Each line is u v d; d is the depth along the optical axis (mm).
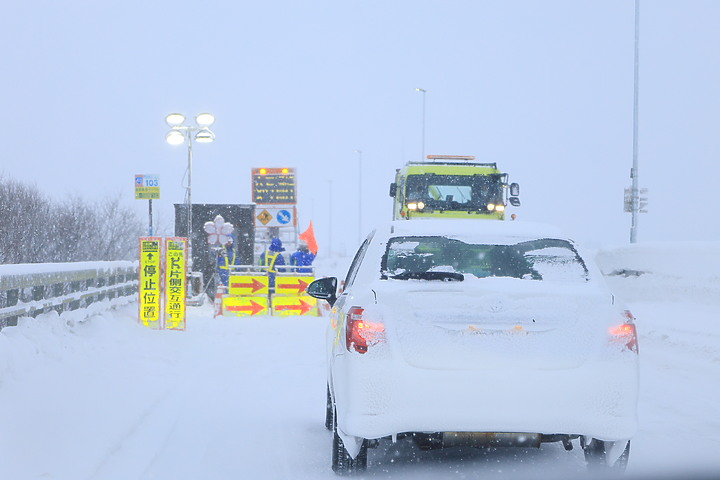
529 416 10609
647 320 31047
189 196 48469
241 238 55906
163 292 30516
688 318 29984
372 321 10930
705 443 14289
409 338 10789
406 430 10688
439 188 41219
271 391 19719
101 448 13219
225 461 13156
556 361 10711
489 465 12898
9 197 57625
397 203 44938
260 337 31891
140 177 39375
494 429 10641
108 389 17359
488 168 41875
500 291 10914
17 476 11414
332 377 12805
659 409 17469
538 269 12211
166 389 19219
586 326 10859
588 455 12070
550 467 12703
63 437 13320
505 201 41375
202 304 47656
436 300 10906
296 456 13547
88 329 23906
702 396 18859
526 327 10781
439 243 12648
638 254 38156
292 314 41906
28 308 18750
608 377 10734
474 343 10727
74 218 64250
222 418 16516
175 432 15195
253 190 61281
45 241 59281
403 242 12648
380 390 10703
